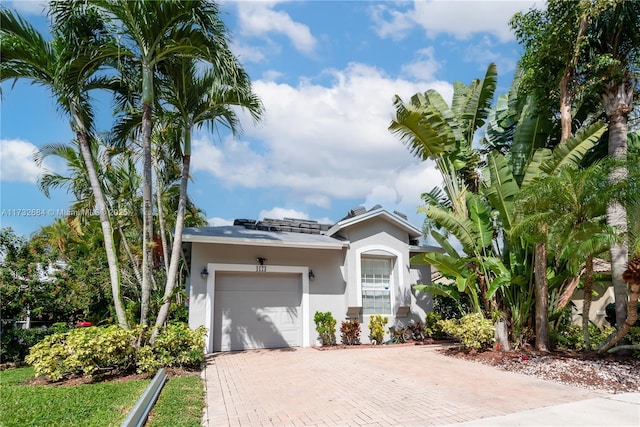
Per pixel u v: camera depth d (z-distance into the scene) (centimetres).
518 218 1034
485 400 667
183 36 964
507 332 1144
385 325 1461
